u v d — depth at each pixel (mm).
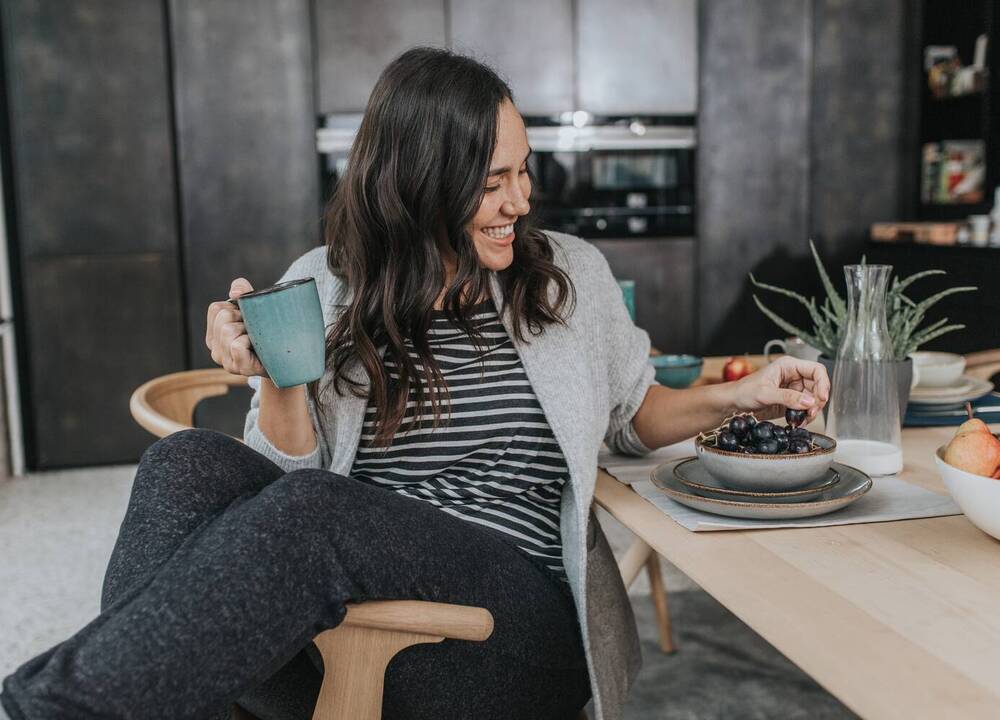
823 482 1110
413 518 995
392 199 1182
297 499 894
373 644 936
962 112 4727
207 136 4098
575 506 1205
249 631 824
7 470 4031
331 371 1242
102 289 4094
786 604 819
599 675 1199
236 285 1026
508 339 1268
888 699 658
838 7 4543
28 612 2580
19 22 3914
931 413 1556
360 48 4164
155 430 1407
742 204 4594
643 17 4391
